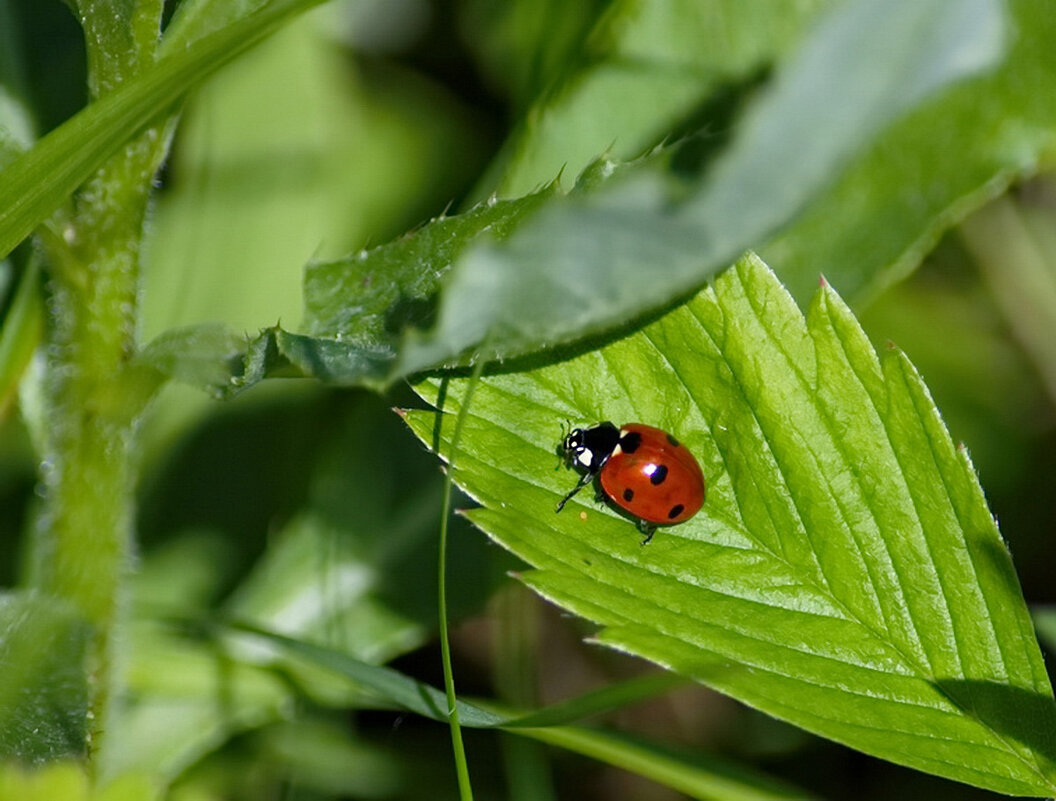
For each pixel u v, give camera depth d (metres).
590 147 0.22
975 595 0.19
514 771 0.21
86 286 0.19
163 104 0.18
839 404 0.19
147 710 0.21
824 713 0.19
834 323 0.19
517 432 0.19
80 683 0.19
